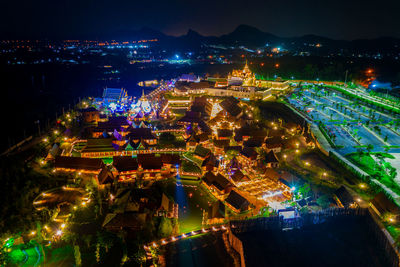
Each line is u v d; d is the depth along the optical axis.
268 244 91.81
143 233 96.06
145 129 171.00
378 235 92.88
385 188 124.38
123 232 95.88
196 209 114.50
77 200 111.25
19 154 141.50
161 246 93.25
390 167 138.62
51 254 87.38
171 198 120.44
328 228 99.94
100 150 152.88
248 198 119.44
